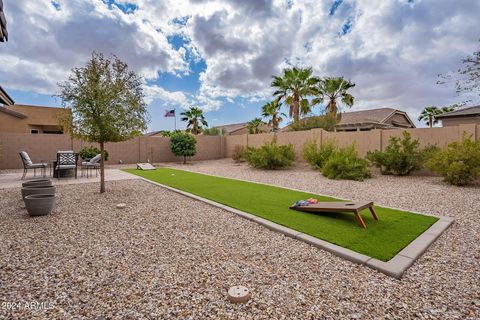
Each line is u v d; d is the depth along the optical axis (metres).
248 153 14.70
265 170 13.16
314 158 12.23
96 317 2.17
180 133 19.23
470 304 2.37
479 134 9.16
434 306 2.34
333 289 2.60
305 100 18.64
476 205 5.77
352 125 20.66
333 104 18.67
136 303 2.36
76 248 3.58
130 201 6.41
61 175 10.84
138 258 3.29
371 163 10.95
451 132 9.78
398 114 23.02
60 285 2.65
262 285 2.68
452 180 8.16
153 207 5.84
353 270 2.99
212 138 20.86
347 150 10.74
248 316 2.20
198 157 20.23
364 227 4.27
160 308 2.29
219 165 16.44
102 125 6.73
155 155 18.67
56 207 5.79
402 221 4.63
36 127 20.06
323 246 3.56
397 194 7.05
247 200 6.38
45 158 14.78
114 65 7.07
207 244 3.75
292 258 3.30
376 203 6.14
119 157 17.38
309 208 5.10
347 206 4.57
